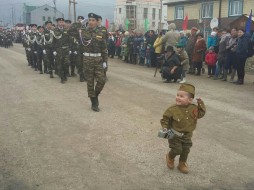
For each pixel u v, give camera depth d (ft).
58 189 8.73
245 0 57.26
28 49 32.96
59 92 20.44
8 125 13.94
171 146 9.56
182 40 31.17
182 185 9.04
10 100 18.39
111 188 8.82
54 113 15.71
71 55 26.00
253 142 12.38
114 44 44.06
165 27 79.41
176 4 73.00
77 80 25.02
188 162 10.50
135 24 145.69
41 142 12.00
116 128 13.55
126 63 38.34
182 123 9.34
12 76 27.04
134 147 11.57
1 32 75.92
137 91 21.03
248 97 19.97
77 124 14.05
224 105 17.84
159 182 9.19
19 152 11.10
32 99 18.56
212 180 9.37
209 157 10.91
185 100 9.28
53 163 10.27
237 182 9.29
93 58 15.61
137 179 9.34
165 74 24.39
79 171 9.75
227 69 25.64
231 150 11.54
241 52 23.62
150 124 14.12
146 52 34.68
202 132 13.35
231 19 59.98
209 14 64.80
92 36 15.57
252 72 31.30
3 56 46.70
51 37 23.22
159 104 17.63
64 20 23.52
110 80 25.25
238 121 14.96
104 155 10.88
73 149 11.35
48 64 26.02
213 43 27.78
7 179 9.26
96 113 15.74
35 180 9.20
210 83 24.70
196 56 28.43
